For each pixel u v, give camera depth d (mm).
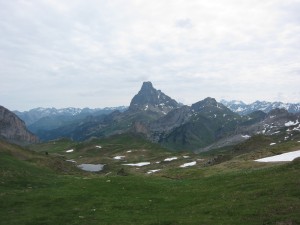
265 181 51844
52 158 138500
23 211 48062
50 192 59812
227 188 53844
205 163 171875
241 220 35875
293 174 51625
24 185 68938
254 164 92000
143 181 70625
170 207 48094
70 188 63375
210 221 37219
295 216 34062
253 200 42938
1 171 74375
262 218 35281
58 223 42281
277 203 39219
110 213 46312
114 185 65188
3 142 123812
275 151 125688
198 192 55281
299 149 120562
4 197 55625
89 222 42031
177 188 61656
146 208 48719
